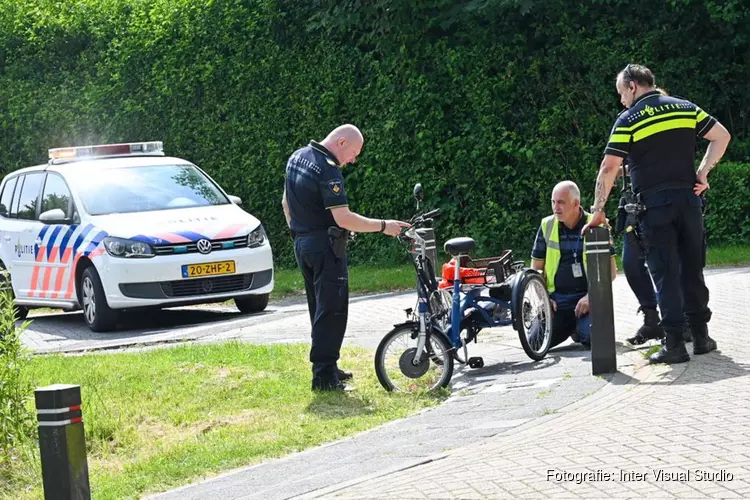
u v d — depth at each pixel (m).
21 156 21.30
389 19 16.89
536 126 16.41
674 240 7.84
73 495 4.92
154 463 6.84
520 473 5.46
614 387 7.32
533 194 16.52
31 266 14.11
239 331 11.78
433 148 16.91
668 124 7.79
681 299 7.85
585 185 16.20
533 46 16.64
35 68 21.22
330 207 8.02
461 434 6.48
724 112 16.59
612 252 8.41
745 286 11.31
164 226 12.82
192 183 14.07
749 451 5.43
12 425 7.18
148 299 12.49
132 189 13.71
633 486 5.09
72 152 14.58
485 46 16.59
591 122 16.20
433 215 8.22
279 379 8.77
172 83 19.39
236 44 18.70
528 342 8.73
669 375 7.46
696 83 16.28
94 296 12.84
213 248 12.77
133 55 19.81
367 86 17.44
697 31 16.22
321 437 6.99
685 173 7.84
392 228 8.09
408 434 6.76
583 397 7.15
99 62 20.55
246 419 7.75
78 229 13.22
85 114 20.44
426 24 16.69
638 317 10.13
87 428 7.70
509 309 8.77
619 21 16.33
